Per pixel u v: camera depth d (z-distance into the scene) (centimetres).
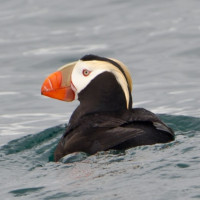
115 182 1514
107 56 3234
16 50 3412
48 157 2009
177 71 3028
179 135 1884
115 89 1845
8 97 2884
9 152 2081
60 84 1953
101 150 1692
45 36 3591
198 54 3188
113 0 4091
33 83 3014
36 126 2580
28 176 1730
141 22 3675
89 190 1499
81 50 3322
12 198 1569
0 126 2602
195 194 1387
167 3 3984
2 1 4291
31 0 4253
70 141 1781
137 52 3269
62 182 1602
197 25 3547
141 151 1664
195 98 2728
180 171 1525
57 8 4016
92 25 3706
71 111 2736
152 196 1409
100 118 1795
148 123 1750
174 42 3347
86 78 1892
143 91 2847
